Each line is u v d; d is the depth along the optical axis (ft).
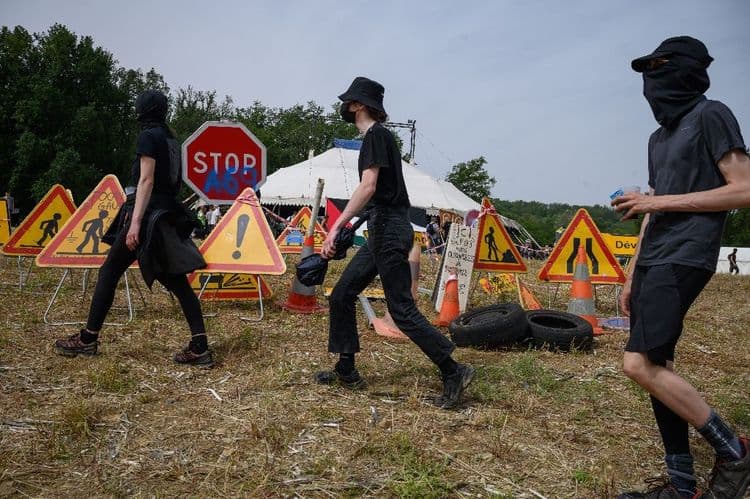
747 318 30.37
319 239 44.32
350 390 13.96
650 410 13.79
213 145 23.49
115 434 10.90
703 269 8.65
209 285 23.85
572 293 24.04
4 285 25.44
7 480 9.08
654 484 9.86
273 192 109.81
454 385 12.91
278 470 9.84
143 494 8.95
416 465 10.06
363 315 23.40
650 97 9.34
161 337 17.69
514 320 19.08
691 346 22.06
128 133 196.75
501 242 26.71
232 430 11.32
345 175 114.83
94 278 28.14
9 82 169.48
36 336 16.96
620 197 9.12
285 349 17.21
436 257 61.05
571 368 17.44
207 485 9.27
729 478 8.59
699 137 8.77
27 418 11.29
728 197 8.37
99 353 15.49
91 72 173.58
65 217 25.09
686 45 9.01
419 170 129.70
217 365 15.40
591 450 11.32
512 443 11.29
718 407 14.39
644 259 9.14
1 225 37.96
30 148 159.84
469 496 9.32
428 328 12.85
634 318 9.43
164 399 12.78
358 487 9.43
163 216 14.70
